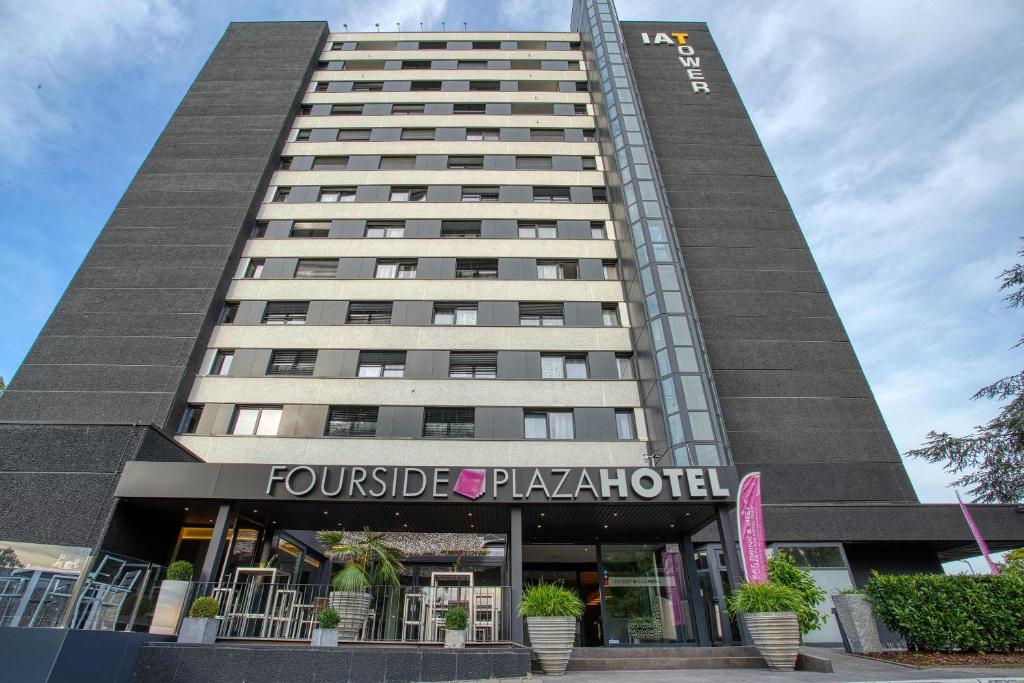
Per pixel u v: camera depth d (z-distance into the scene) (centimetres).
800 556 1688
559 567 1922
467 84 3067
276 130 2675
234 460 1834
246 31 3186
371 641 1081
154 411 1819
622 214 2327
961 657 1024
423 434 1936
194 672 945
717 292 2267
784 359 2109
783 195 2548
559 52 3228
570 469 1421
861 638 1189
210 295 2103
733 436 1936
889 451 1920
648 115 2845
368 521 1577
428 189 2583
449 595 1187
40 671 800
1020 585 1098
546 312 2244
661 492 1391
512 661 1001
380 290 2250
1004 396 1814
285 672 949
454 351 2109
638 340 2062
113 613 1010
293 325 2138
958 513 1733
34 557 1163
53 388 1841
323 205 2497
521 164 2720
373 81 3064
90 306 2038
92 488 1337
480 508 1438
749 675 951
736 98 2922
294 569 1830
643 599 1672
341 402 1970
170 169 2477
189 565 1162
